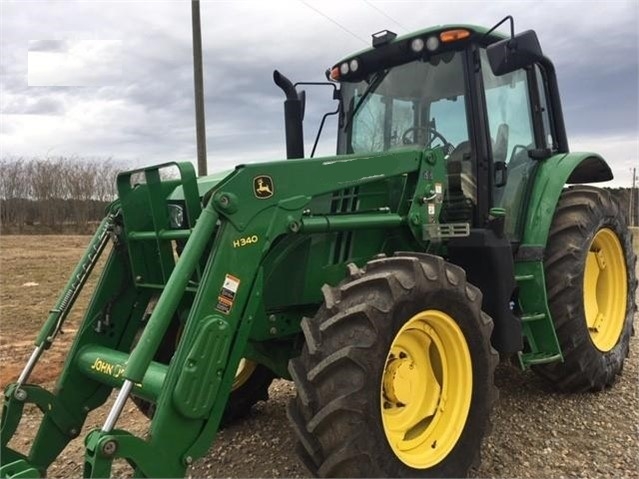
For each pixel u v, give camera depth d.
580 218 4.27
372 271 2.87
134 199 3.39
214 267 2.63
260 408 4.34
